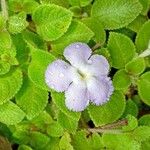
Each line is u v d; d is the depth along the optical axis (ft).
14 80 0.39
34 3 0.42
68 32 0.40
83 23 0.41
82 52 0.37
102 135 0.42
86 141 0.42
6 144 0.41
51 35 0.40
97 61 0.37
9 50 0.39
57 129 0.42
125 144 0.41
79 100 0.37
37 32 0.41
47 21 0.40
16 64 0.39
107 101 0.39
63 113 0.40
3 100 0.39
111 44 0.42
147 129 0.40
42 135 0.42
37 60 0.39
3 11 0.39
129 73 0.42
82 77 0.37
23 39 0.40
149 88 0.42
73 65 0.37
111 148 0.42
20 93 0.40
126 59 0.42
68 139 0.41
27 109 0.40
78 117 0.38
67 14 0.39
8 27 0.39
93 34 0.40
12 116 0.39
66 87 0.37
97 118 0.40
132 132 0.41
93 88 0.37
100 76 0.37
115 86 0.41
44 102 0.40
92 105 0.40
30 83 0.40
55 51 0.41
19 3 0.42
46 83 0.37
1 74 0.39
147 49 0.41
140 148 0.42
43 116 0.42
